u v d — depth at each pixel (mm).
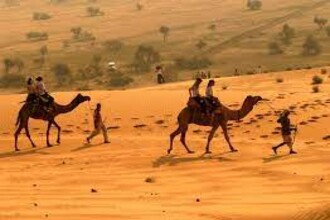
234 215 20312
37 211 20484
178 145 38094
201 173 30141
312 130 41156
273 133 40844
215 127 35375
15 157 35812
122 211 20688
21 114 38781
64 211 20547
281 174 29234
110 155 35344
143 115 46750
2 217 19297
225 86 71125
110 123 45125
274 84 69250
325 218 16500
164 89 71500
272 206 22141
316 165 30922
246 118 45000
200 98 35469
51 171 30984
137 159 33906
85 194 24688
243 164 31953
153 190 26281
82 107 49688
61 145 39156
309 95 53688
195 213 20703
